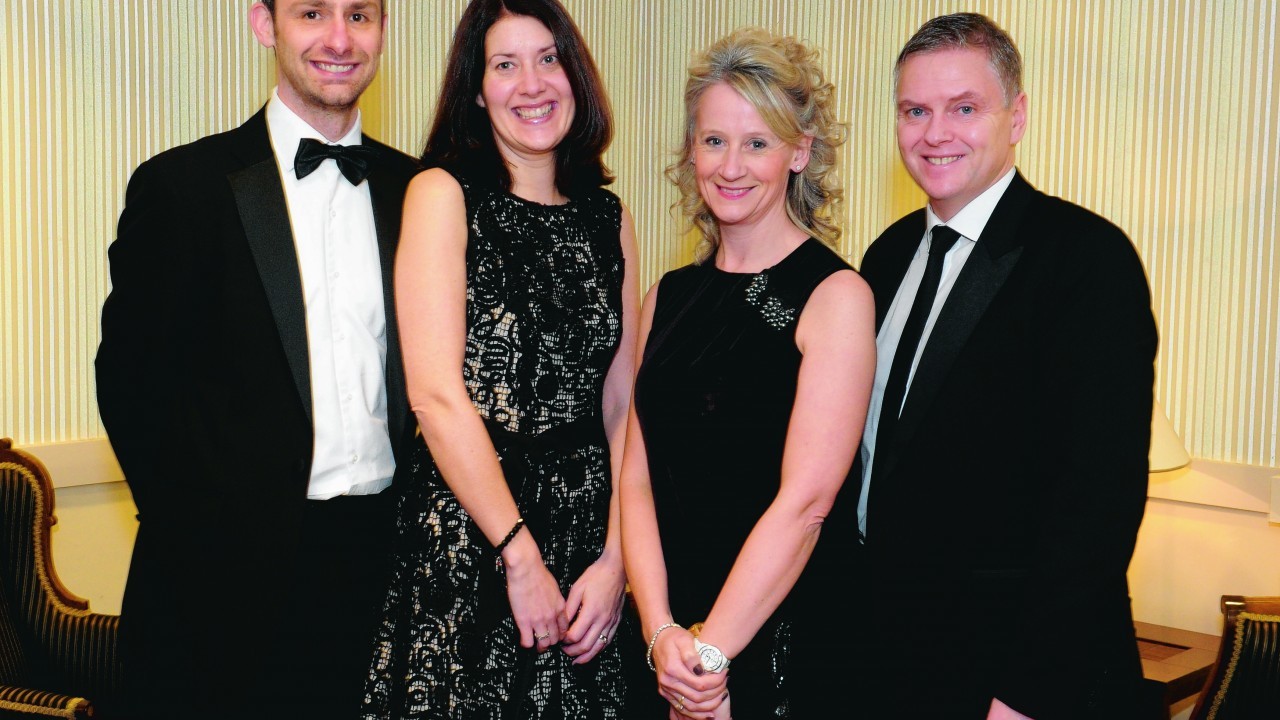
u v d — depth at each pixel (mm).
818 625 1984
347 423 2371
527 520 2057
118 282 2293
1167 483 3250
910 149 2066
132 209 2312
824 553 1992
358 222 2451
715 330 1971
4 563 2748
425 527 2062
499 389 2049
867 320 1885
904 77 2068
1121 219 3301
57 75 2959
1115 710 1806
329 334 2365
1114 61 3287
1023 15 3449
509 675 2039
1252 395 3100
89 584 3105
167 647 2303
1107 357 1789
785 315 1914
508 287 2053
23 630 2758
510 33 2066
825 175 2021
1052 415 1841
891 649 1958
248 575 2244
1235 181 3100
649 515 2049
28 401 2967
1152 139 3230
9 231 2902
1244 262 3094
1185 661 2869
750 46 1938
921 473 1931
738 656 1924
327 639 2355
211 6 3252
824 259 1943
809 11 3947
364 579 2404
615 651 2207
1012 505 1879
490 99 2088
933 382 1939
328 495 2346
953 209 2068
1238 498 3115
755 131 1919
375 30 2426
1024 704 1778
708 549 1971
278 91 2453
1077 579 1748
